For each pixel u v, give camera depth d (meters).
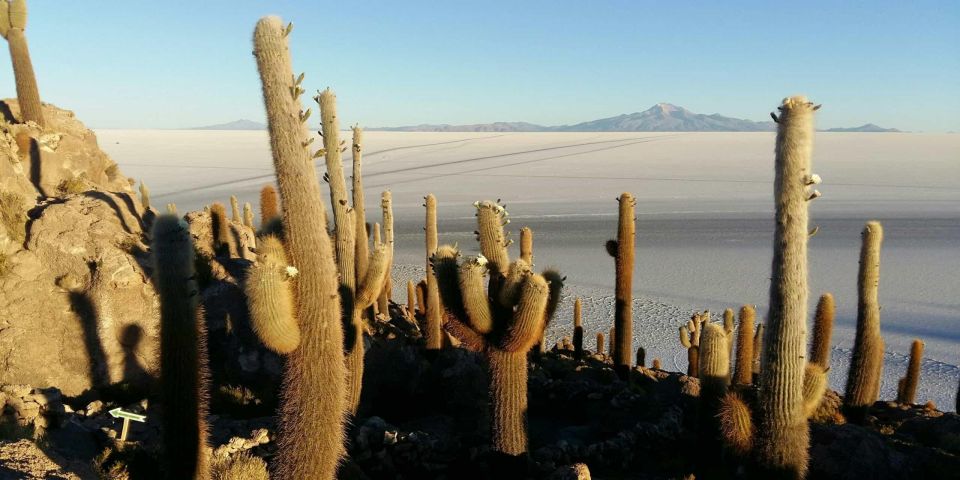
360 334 10.05
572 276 38.28
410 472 8.91
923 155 167.88
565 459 9.55
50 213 11.25
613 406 12.03
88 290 10.69
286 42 5.82
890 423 12.11
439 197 81.19
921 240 48.97
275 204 11.85
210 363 11.13
